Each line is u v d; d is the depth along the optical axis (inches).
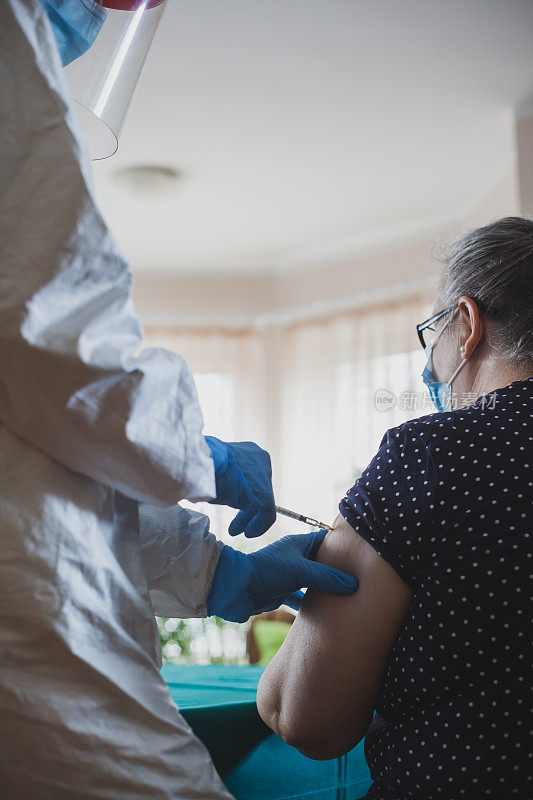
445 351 39.5
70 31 31.0
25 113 25.5
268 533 182.9
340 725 32.2
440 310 40.4
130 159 163.5
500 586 29.1
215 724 38.6
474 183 176.4
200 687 45.2
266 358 222.4
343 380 208.7
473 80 134.6
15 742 23.9
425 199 184.9
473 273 38.0
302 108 143.8
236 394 221.5
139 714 25.4
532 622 28.6
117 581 26.6
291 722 32.6
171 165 166.4
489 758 27.8
